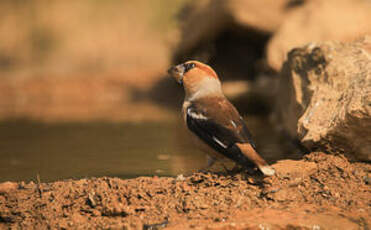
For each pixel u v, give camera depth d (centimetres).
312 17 2031
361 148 888
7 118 2169
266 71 2283
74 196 803
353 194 793
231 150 847
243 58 2670
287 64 1295
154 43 4078
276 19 2353
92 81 3231
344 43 1105
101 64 3775
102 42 4131
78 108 2514
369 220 700
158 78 3212
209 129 888
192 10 2639
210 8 2472
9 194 830
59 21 4444
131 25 4347
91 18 4384
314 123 966
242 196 779
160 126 1788
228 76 2656
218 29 2502
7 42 4250
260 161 805
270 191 789
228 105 936
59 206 780
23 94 3023
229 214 730
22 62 3988
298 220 694
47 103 2764
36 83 3278
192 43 2572
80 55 4000
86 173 1055
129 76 3294
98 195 784
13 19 4447
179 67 1001
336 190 805
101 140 1516
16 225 749
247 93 2239
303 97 1124
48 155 1284
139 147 1366
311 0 2178
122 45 4116
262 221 692
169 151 1291
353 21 1966
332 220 695
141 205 767
